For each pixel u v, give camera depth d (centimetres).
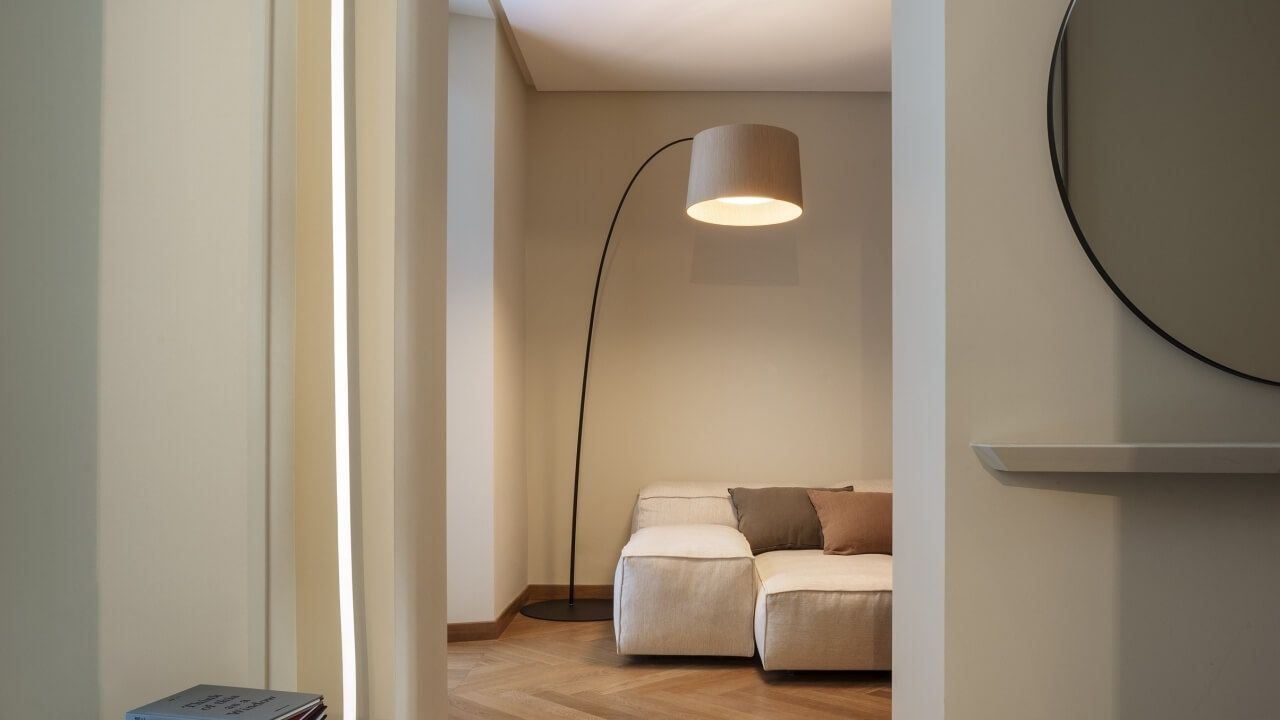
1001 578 190
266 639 169
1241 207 188
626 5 464
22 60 143
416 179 218
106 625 153
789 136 446
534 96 586
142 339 157
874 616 394
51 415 147
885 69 547
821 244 583
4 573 141
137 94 158
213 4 165
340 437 192
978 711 189
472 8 465
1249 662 188
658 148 585
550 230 582
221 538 163
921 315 211
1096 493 190
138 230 157
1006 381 192
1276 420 190
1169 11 190
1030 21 195
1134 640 189
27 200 144
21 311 143
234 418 165
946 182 194
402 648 203
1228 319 189
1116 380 192
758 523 491
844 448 577
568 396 578
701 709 359
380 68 201
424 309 225
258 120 171
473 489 472
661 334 580
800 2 459
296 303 189
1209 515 189
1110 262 189
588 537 575
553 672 411
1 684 140
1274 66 189
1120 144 189
